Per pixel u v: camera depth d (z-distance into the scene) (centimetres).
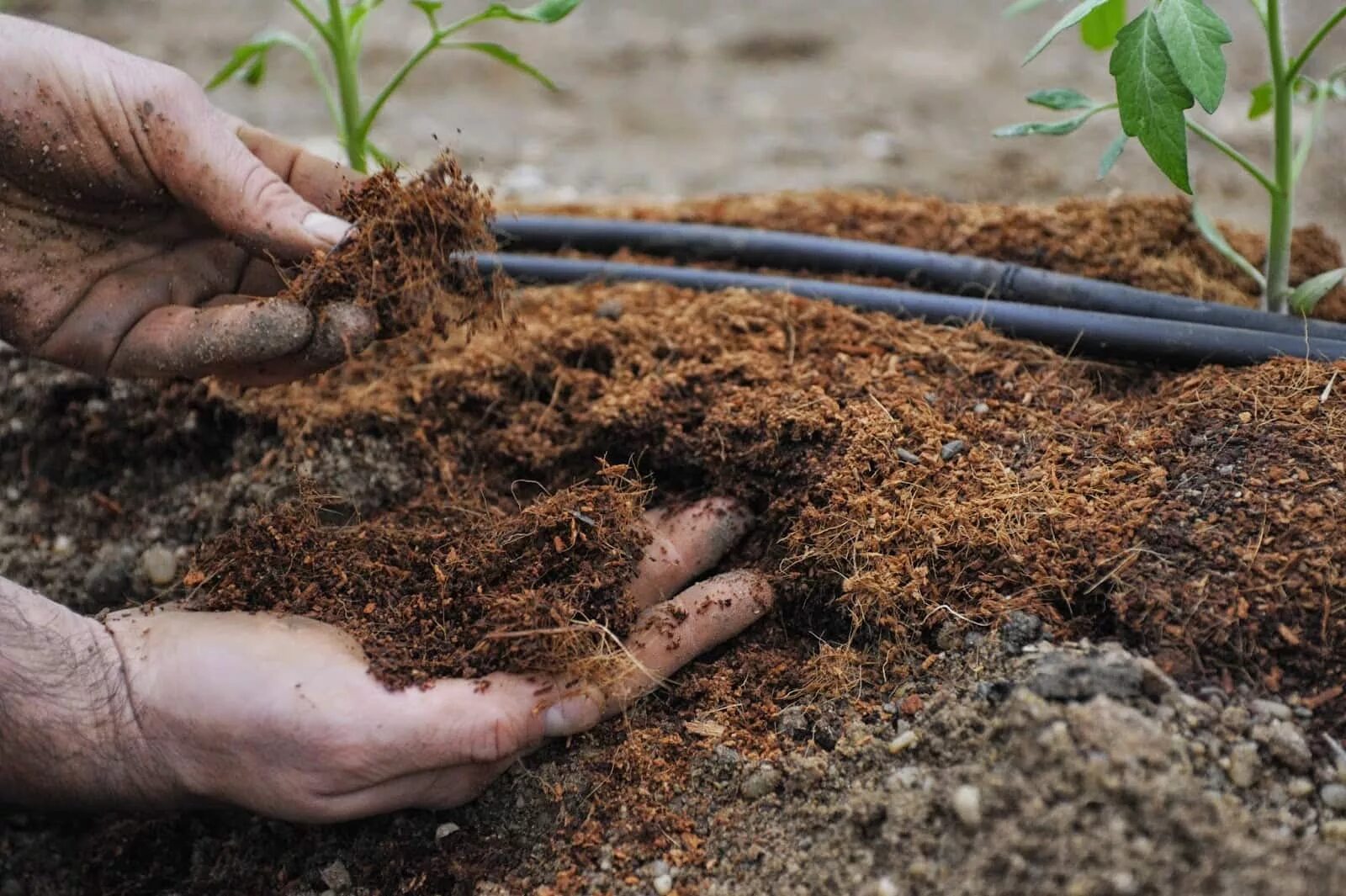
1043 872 64
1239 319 80
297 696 69
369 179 73
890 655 71
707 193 109
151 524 81
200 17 165
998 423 76
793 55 162
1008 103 137
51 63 72
